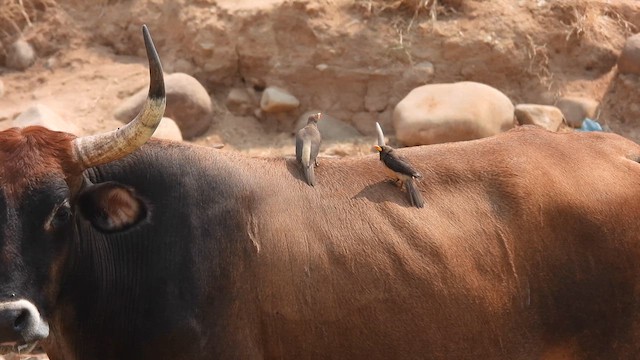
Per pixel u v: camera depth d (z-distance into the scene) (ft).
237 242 70.44
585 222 73.72
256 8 132.87
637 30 140.46
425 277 71.97
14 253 64.13
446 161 75.56
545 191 74.02
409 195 73.72
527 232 73.56
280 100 129.18
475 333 73.31
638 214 74.74
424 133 120.98
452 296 72.38
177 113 126.72
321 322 70.95
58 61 138.31
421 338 72.43
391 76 130.72
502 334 73.92
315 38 131.13
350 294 71.05
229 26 132.87
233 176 72.13
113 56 138.82
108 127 126.82
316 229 71.72
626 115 131.54
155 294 70.03
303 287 70.64
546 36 134.72
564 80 134.41
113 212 68.28
